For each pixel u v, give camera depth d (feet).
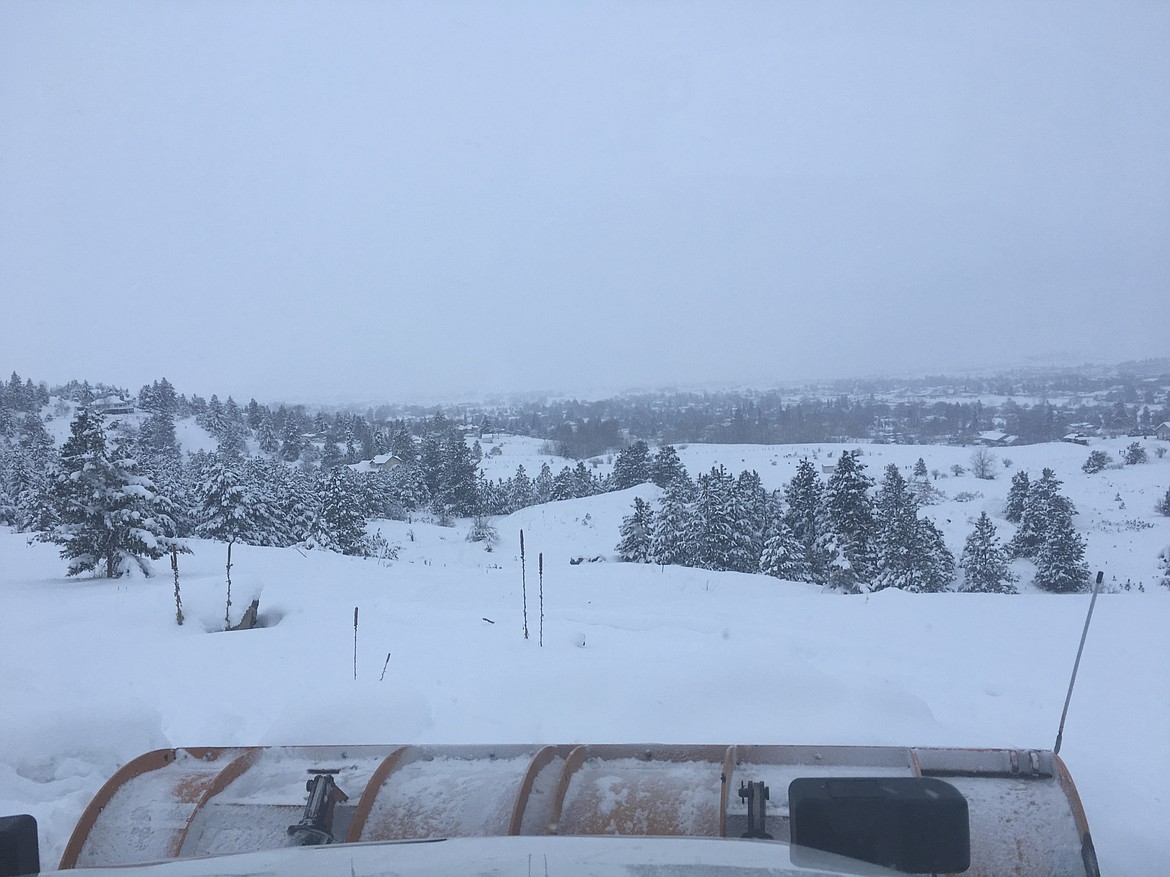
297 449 317.63
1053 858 9.89
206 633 37.35
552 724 18.81
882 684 20.43
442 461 244.83
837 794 8.61
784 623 33.01
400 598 45.47
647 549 139.23
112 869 9.05
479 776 12.34
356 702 19.33
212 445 323.37
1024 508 129.70
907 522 108.88
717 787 11.42
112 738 19.24
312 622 37.40
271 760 13.17
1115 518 119.03
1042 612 34.45
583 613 36.35
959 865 8.39
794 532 130.72
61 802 16.34
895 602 37.40
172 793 11.93
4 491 189.37
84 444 70.44
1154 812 14.90
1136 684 23.32
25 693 25.25
